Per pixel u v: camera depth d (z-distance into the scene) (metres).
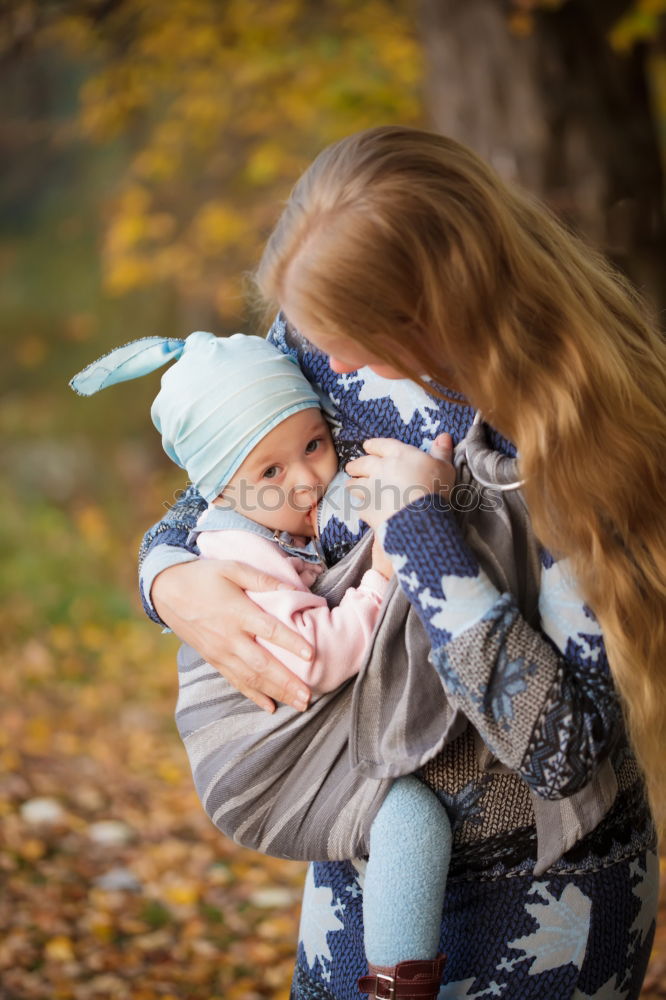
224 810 1.44
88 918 3.28
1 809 4.05
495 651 1.25
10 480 8.52
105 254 6.54
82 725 5.09
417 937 1.33
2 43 5.14
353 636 1.42
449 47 3.90
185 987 2.93
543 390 1.25
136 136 7.41
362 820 1.37
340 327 1.22
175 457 1.60
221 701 1.48
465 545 1.30
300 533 1.57
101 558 7.34
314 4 5.51
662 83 5.24
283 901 3.44
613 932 1.43
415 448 1.40
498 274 1.23
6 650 6.05
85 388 1.59
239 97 6.02
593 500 1.27
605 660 1.30
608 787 1.38
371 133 1.27
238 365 1.50
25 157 10.98
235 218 5.94
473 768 1.38
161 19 5.45
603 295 1.39
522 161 3.81
